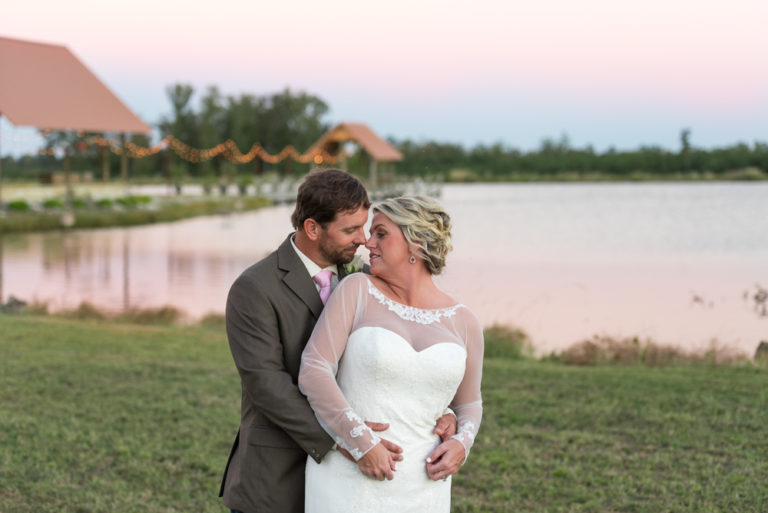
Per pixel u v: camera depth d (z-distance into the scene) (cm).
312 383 239
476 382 262
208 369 733
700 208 3400
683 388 663
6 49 3422
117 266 1805
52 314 1148
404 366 238
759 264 1742
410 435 243
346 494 238
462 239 2281
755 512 407
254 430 253
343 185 252
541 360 854
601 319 1098
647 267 1686
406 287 253
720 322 1085
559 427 557
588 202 3919
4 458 482
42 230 2738
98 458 488
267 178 5881
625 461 484
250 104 8438
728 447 506
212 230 2800
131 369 719
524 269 1625
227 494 259
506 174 7031
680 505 416
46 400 610
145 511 413
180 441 522
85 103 3528
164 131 7788
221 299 1362
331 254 257
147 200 3566
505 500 430
